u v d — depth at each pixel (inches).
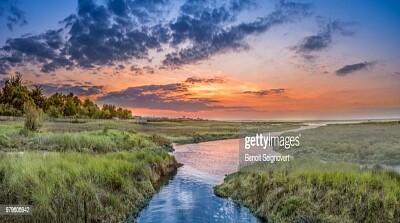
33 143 756.0
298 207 403.2
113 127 1245.7
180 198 519.5
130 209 435.5
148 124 1806.1
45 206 341.7
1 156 459.2
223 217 426.3
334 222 356.5
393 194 358.9
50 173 403.2
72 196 372.5
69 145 784.9
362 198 372.2
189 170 775.1
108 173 470.0
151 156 713.6
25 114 910.4
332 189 409.7
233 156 1026.1
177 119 2368.4
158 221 404.5
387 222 332.8
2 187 360.5
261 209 442.3
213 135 1953.7
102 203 403.2
